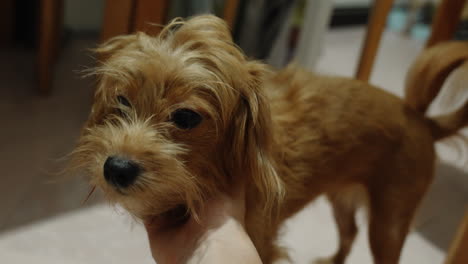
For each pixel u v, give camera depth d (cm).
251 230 87
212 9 200
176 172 68
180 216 80
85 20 268
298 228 149
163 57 69
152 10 138
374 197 107
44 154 162
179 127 70
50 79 201
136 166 66
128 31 145
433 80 107
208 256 69
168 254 77
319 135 97
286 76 104
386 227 107
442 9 164
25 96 198
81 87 210
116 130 70
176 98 69
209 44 71
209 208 76
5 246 125
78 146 79
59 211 140
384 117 102
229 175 79
